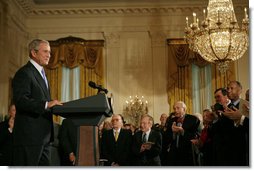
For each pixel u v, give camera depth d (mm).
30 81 3236
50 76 12023
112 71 12195
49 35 12438
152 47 12281
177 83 11945
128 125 8312
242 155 4410
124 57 12281
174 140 5789
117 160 6012
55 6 12289
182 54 12031
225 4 8039
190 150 5660
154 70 12156
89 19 12477
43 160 3232
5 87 10320
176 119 5977
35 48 3389
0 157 5047
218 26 7742
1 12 10086
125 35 12414
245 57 11906
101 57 12156
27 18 12453
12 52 11047
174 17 12344
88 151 2986
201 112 11812
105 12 12414
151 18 12406
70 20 12500
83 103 2994
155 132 5922
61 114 3025
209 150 5160
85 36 12422
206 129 5352
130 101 11945
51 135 3301
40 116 3207
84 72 12078
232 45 7773
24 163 3115
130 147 6066
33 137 3148
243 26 7914
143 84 12094
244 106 4273
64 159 5562
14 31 11297
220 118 4664
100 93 3039
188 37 8492
